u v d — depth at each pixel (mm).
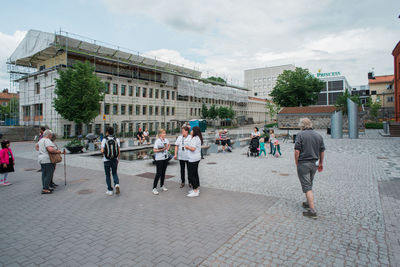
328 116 43344
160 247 3764
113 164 6727
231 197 6297
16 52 40656
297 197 6281
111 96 39281
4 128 30531
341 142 21281
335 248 3701
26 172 10102
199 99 60625
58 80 29109
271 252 3598
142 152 17125
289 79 57531
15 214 5281
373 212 5168
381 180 8062
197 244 3846
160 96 48719
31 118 40344
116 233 4277
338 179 8219
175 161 12203
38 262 3393
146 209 5488
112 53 41406
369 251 3615
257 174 9164
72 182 8180
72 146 16078
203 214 5133
